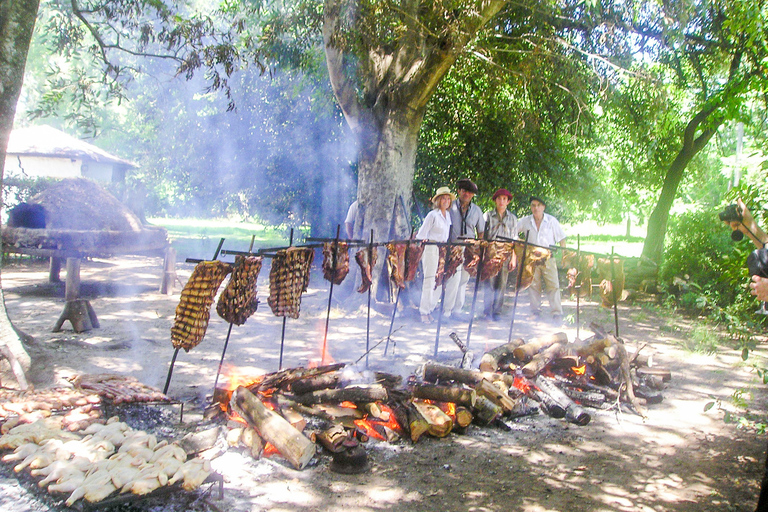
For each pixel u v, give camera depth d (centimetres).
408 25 997
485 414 539
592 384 647
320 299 1172
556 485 435
